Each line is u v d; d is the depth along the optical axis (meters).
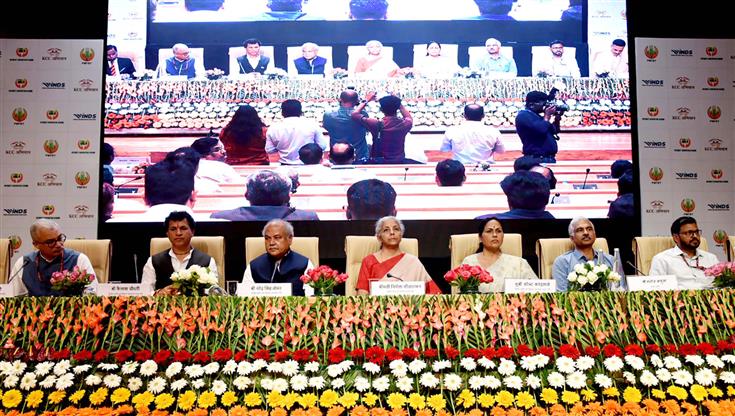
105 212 5.62
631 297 2.81
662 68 5.93
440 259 5.78
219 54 5.84
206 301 2.75
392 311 2.75
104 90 5.73
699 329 2.75
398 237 4.27
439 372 2.62
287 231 4.18
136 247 5.61
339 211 5.73
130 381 2.58
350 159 5.79
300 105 5.82
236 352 2.66
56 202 5.61
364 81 5.88
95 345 2.66
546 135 5.84
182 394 2.54
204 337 2.68
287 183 5.74
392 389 2.57
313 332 2.71
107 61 5.77
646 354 2.68
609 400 2.55
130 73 5.77
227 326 2.71
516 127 5.85
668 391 2.58
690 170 5.84
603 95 5.89
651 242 4.62
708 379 2.60
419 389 2.56
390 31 5.92
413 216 5.75
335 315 2.74
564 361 2.62
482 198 5.78
